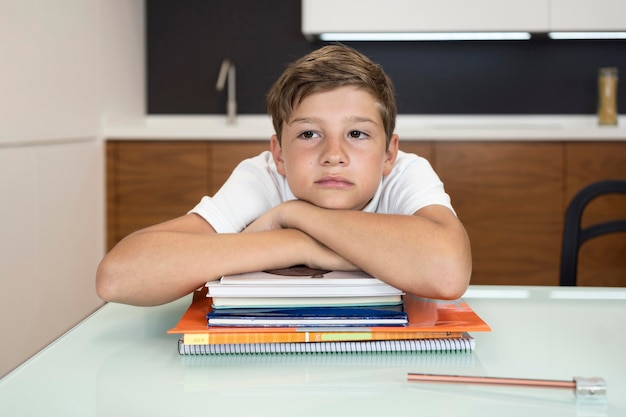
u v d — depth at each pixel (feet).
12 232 7.90
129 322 3.38
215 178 10.50
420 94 12.36
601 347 2.94
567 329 3.23
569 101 12.23
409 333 2.82
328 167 3.41
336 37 11.85
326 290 2.84
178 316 3.49
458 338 2.87
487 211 10.37
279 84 3.61
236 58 12.51
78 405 2.33
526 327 3.26
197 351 2.84
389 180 4.00
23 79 8.13
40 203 8.60
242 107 12.57
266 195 4.13
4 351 7.71
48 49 8.78
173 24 12.54
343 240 3.16
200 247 3.23
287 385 2.49
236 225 3.95
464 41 12.26
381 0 11.19
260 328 2.79
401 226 3.18
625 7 11.03
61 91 9.17
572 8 11.07
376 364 2.71
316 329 2.80
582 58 12.17
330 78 3.41
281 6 12.40
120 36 11.42
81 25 9.81
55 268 9.03
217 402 2.34
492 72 12.27
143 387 2.49
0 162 7.64
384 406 2.29
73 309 9.62
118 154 10.60
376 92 3.48
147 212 10.61
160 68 12.61
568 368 2.67
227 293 2.82
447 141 10.32
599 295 3.92
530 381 2.44
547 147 10.27
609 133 10.16
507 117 12.30
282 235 3.26
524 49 12.22
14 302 7.94
